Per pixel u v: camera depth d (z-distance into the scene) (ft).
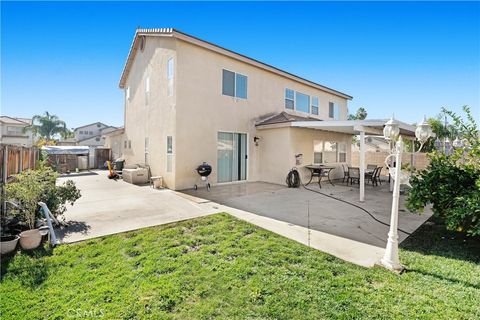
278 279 10.25
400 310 8.32
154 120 37.06
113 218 18.78
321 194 30.12
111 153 66.59
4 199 14.78
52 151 57.82
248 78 38.73
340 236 15.79
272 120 38.37
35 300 8.74
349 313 8.14
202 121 33.17
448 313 8.16
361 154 27.14
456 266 11.69
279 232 16.34
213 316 8.04
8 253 12.30
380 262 12.09
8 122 106.11
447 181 14.52
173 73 31.30
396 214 11.75
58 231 15.75
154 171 36.96
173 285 9.69
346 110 61.16
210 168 31.96
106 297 8.91
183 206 22.88
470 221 13.25
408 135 38.88
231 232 16.01
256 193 29.99
